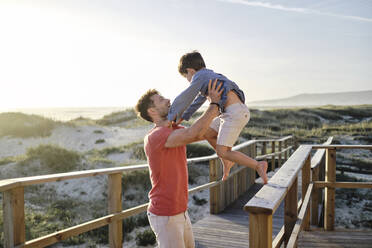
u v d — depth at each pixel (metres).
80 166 11.65
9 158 12.71
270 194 1.68
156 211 2.02
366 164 13.01
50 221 7.10
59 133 20.88
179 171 2.05
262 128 24.27
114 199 3.19
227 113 2.58
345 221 7.42
